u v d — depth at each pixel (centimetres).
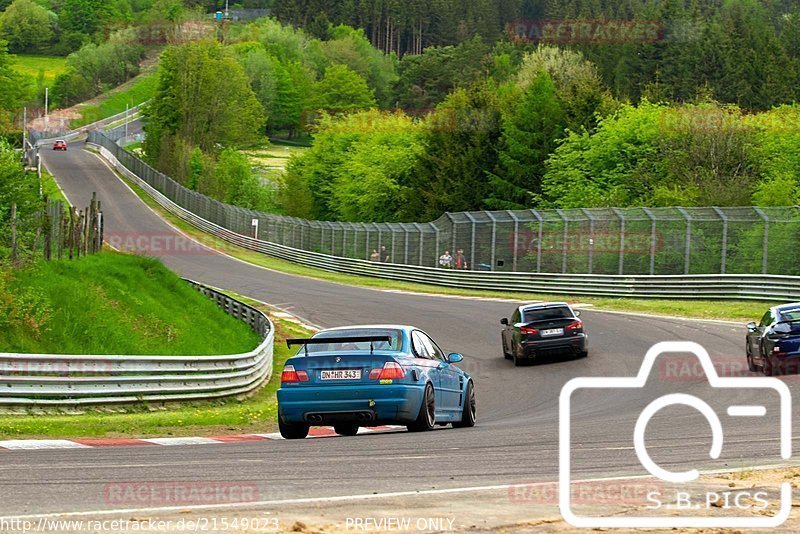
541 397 6725
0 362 5319
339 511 2352
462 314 12362
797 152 19038
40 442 4169
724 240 11644
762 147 19112
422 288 15612
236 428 5284
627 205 19238
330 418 4300
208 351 8469
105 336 7119
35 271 7431
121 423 5094
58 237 8619
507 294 14112
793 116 19625
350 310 13238
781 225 11131
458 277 15238
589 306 12144
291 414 4325
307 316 12850
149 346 7581
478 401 6881
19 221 8900
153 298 9394
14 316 6462
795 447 3562
